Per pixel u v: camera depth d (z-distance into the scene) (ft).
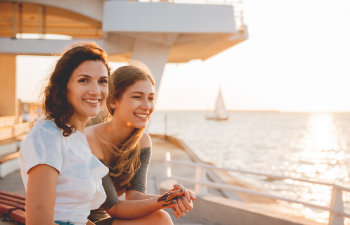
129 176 6.97
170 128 322.55
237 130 317.01
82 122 5.07
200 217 18.47
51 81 4.68
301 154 133.80
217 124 438.81
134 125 6.63
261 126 417.69
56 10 48.75
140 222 6.41
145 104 6.63
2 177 28.96
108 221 6.57
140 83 6.59
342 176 81.00
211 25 40.73
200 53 56.65
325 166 100.01
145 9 40.06
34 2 45.14
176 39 42.55
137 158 7.18
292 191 54.90
